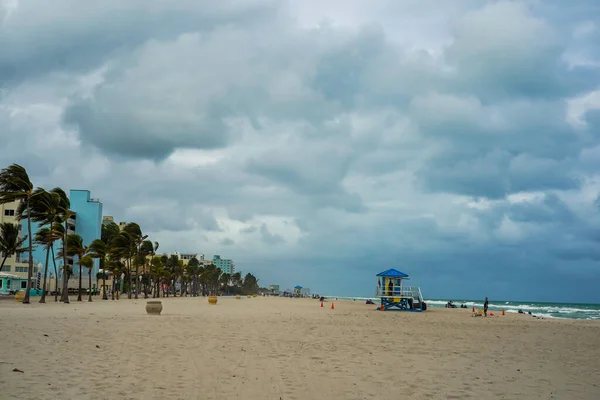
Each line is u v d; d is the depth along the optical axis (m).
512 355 17.41
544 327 34.16
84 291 117.94
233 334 21.06
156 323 25.28
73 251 75.75
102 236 137.50
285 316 36.72
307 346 17.80
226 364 13.52
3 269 107.06
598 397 10.87
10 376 10.80
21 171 52.81
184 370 12.43
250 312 42.81
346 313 46.62
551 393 11.16
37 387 9.95
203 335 20.25
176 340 18.23
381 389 11.02
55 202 61.06
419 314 50.03
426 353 17.03
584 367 15.13
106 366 12.51
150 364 13.07
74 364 12.58
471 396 10.60
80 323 23.73
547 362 15.98
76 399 9.19
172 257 150.00
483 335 25.31
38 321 24.19
